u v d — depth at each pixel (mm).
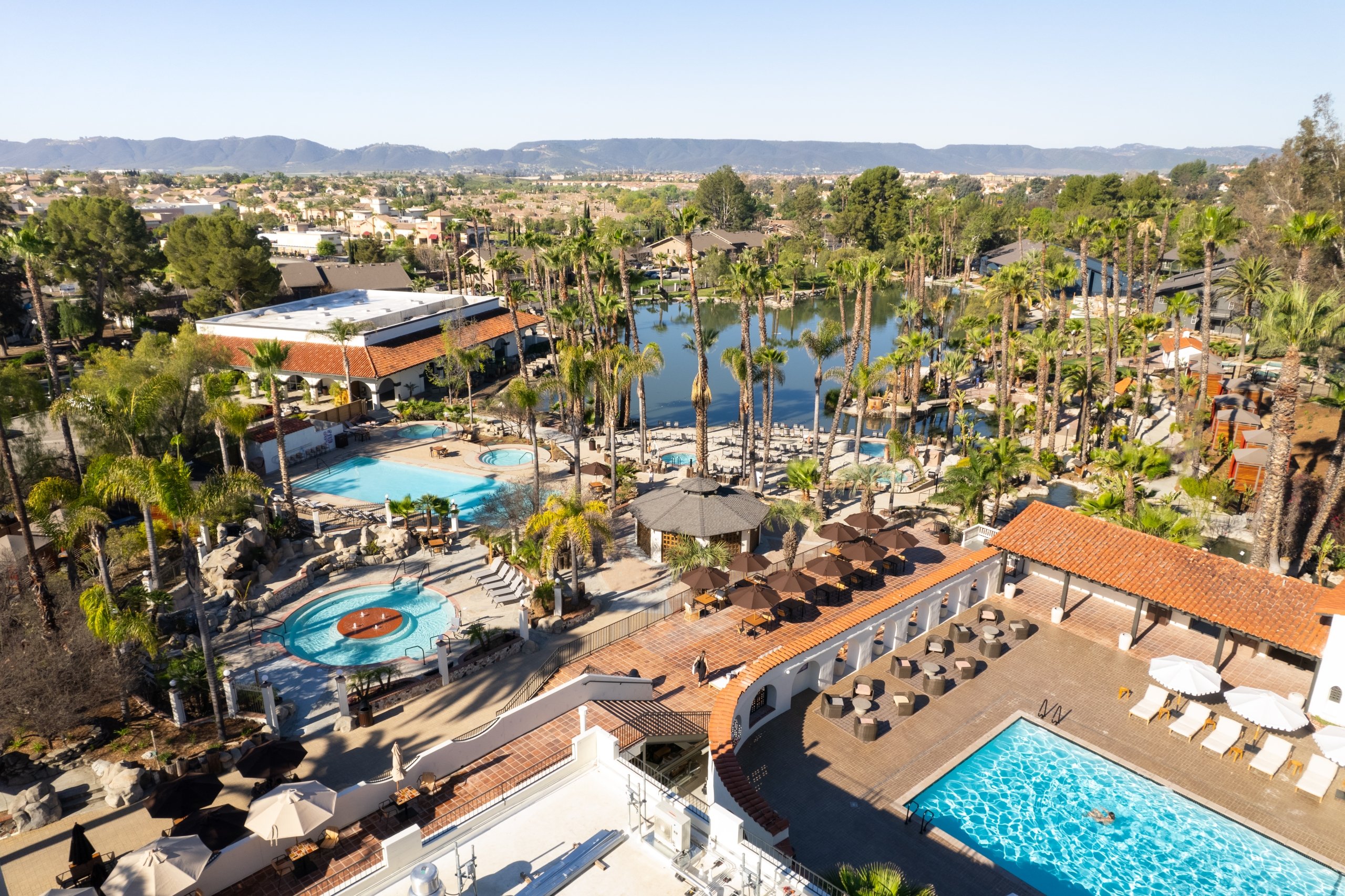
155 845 15906
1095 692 27781
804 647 26297
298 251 178875
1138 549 31641
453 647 29859
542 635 30828
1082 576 31328
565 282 80562
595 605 32938
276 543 37406
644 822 16688
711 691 25875
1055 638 31438
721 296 141125
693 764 23578
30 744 23469
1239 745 24844
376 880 15672
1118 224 65000
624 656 28219
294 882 16812
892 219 168000
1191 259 81125
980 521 41625
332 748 23891
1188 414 57125
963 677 28312
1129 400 66875
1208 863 20484
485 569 36812
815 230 189750
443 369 73688
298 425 53312
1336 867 20250
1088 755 24656
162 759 22703
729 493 39500
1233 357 78625
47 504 27266
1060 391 60750
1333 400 41000
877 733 25125
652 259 181000
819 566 32219
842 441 61375
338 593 34375
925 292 119375
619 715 23609
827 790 22625
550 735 22500
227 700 25500
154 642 24266
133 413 32875
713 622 30547
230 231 84625
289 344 70125
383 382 68375
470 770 20797
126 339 87250
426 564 37531
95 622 23562
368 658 29266
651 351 44750
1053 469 52062
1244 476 46031
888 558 36031
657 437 61406
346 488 48438
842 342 53406
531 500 41500
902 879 17688
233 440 49281
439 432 60500
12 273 76188
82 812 21031
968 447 47781
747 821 18750
